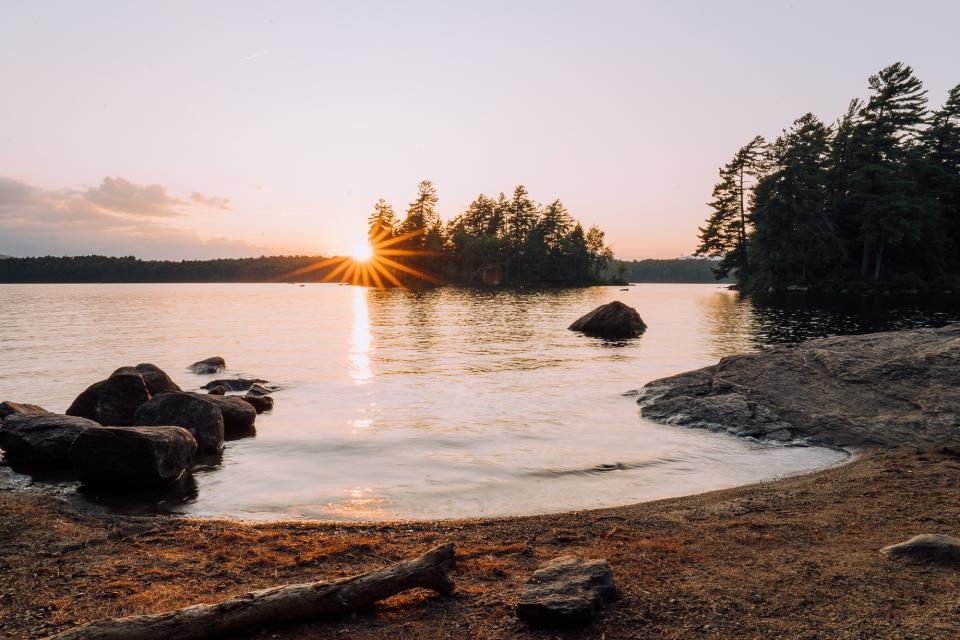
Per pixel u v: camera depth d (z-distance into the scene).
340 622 5.52
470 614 5.68
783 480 10.96
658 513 9.01
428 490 10.41
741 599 5.86
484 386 20.75
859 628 5.20
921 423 13.27
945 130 81.06
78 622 5.50
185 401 13.69
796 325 41.31
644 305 72.81
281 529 8.52
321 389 20.30
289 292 138.12
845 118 81.94
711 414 15.04
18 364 25.62
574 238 166.12
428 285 156.38
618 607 5.74
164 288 181.88
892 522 8.18
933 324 39.03
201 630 5.05
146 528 8.49
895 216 71.50
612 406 17.39
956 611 5.42
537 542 7.79
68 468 12.05
